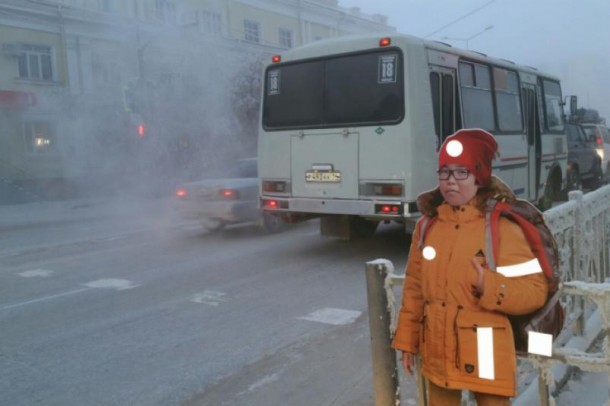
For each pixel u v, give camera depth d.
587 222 4.48
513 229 2.16
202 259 8.44
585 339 3.86
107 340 5.03
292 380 4.10
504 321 2.16
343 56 7.47
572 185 13.77
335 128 7.52
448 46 7.73
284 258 8.33
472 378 2.18
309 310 5.76
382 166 7.14
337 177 7.53
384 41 7.11
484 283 2.10
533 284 2.11
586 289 2.38
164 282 7.09
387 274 2.82
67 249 9.84
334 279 7.02
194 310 5.86
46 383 4.16
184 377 4.20
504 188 2.24
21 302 6.37
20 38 22.72
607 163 16.92
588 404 3.13
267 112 8.27
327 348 4.70
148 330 5.27
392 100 7.06
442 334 2.22
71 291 6.80
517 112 9.62
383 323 2.82
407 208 6.97
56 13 23.45
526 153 9.92
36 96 22.78
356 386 3.95
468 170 2.20
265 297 6.28
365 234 9.01
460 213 2.23
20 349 4.86
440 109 7.46
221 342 4.90
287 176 8.05
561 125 11.83
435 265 2.25
